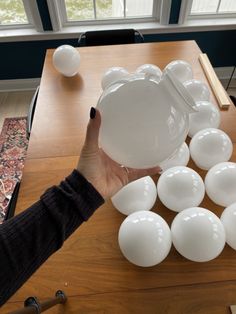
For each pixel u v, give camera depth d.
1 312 0.53
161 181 0.65
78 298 0.54
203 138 0.72
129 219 0.55
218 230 0.53
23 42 1.88
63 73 1.13
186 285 0.55
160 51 1.28
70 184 0.43
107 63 1.22
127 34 1.44
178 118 0.39
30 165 0.80
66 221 0.41
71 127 0.92
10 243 0.37
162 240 0.52
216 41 1.97
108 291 0.55
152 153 0.41
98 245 0.62
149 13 1.93
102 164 0.51
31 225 0.39
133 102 0.39
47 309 0.51
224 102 0.97
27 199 0.72
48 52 1.33
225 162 0.67
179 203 0.62
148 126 0.39
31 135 0.90
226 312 0.52
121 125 0.39
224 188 0.62
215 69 2.13
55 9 1.74
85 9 1.88
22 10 1.85
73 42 1.92
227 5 1.89
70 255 0.60
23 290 0.55
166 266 0.58
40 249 0.39
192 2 1.80
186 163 0.74
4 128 1.78
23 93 2.10
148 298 0.54
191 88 0.89
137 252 0.52
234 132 0.88
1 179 1.47
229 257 0.59
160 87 0.39
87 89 1.09
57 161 0.81
